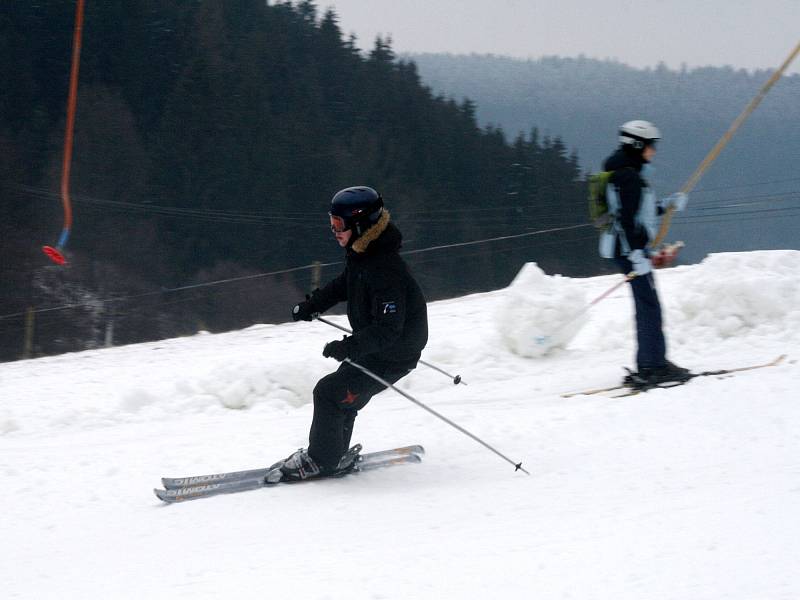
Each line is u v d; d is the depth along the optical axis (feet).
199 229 207.31
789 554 15.62
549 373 33.78
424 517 19.19
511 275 224.33
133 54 243.19
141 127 232.32
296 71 272.72
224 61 245.86
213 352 47.52
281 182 225.76
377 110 273.75
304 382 33.68
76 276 176.14
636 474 21.48
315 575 16.11
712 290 36.47
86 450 26.91
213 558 17.42
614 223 28.99
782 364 30.53
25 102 219.00
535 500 19.97
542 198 272.51
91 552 18.40
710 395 27.37
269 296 183.93
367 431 26.78
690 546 16.28
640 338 29.78
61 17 235.81
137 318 168.86
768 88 28.32
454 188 263.70
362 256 21.06
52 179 199.21
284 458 24.73
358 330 21.65
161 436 28.43
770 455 22.16
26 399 37.99
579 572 15.48
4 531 20.17
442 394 31.65
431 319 51.13
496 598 14.70
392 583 15.52
